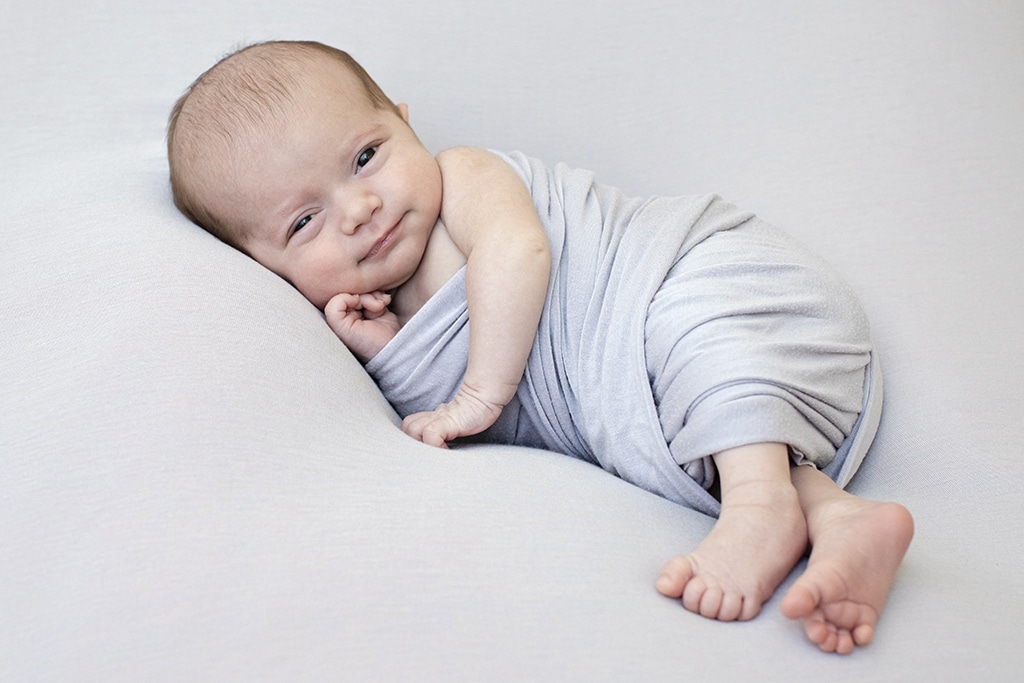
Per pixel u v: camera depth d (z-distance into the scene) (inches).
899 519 36.7
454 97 72.1
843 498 40.3
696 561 37.8
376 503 39.8
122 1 74.1
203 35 73.7
